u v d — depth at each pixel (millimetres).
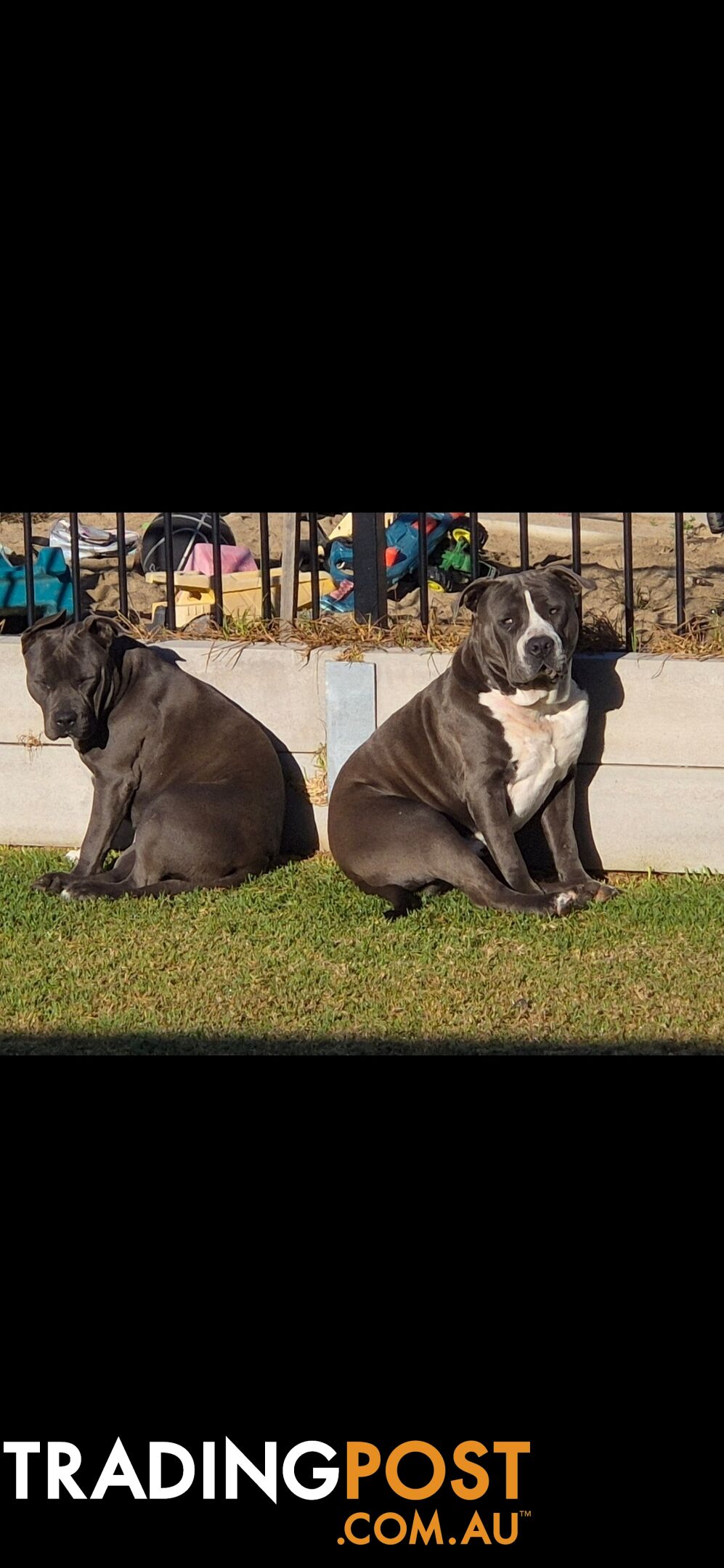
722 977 7375
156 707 8914
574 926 8008
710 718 8695
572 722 8297
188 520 13891
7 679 9516
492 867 8828
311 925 8141
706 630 9094
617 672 8773
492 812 8359
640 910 8156
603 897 8406
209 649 9344
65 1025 7105
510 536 16688
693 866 8852
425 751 8578
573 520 9086
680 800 8805
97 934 8141
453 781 8500
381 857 8477
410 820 8438
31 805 9664
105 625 8688
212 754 8922
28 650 8711
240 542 16594
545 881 8852
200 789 8695
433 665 9008
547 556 15797
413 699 8742
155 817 8594
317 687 9219
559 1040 6809
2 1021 7164
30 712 9539
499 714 8227
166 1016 7152
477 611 8273
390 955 7715
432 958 7680
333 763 9203
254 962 7699
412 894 8547
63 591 12078
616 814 8914
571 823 8641
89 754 8938
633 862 8945
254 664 9273
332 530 15320
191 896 8578
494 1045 6785
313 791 9344
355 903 8469
